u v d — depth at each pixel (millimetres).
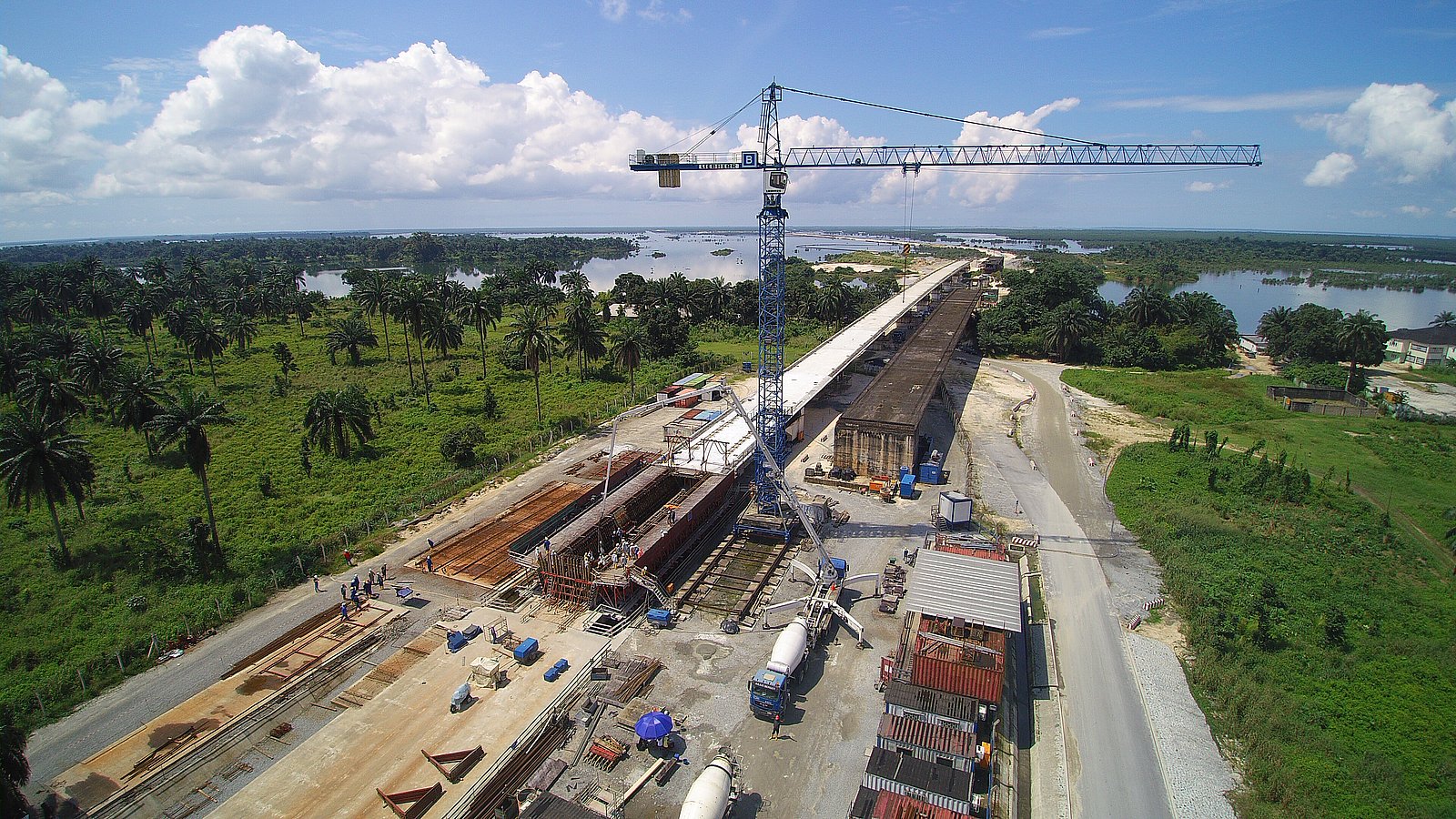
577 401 96125
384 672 40562
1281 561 51719
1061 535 58062
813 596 45969
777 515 58281
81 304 135875
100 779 33000
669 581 52094
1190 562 51844
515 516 59719
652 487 61938
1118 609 47438
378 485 67375
